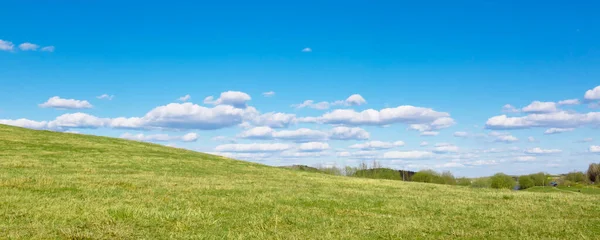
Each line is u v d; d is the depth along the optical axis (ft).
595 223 62.80
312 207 72.69
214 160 178.40
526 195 106.22
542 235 54.39
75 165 123.24
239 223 56.49
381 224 59.52
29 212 54.49
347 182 134.62
